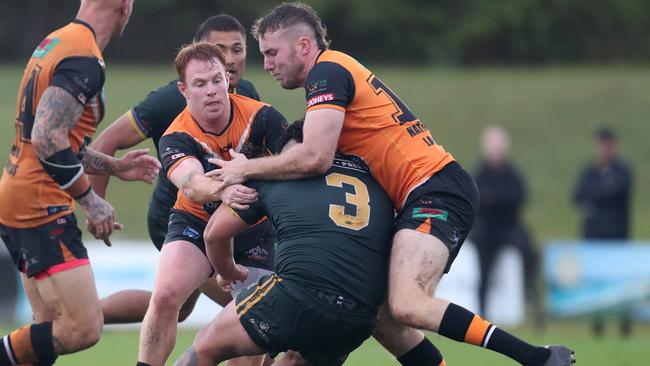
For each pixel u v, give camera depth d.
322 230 19.33
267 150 22.30
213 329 19.67
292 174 19.94
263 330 19.28
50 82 20.66
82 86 20.55
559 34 130.25
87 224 21.41
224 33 23.67
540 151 82.94
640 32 130.75
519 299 48.09
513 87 95.69
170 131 21.84
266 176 20.12
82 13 21.31
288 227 19.55
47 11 132.38
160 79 101.81
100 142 24.08
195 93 21.38
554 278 47.81
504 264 47.84
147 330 21.02
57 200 21.02
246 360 22.56
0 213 21.31
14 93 101.19
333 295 19.03
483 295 47.44
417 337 22.02
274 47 20.94
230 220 20.20
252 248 23.16
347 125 20.50
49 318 21.98
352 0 127.94
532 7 127.69
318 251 19.16
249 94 24.92
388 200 20.48
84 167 23.30
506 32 128.88
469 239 48.66
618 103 90.62
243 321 19.38
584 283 47.47
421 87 96.56
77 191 20.77
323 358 20.09
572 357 18.86
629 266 47.19
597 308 47.09
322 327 19.11
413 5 129.00
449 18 129.88
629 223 51.25
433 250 19.55
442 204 20.12
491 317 48.09
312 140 19.80
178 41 132.50
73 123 20.62
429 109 91.06
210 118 21.55
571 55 130.62
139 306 24.78
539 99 92.19
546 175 79.12
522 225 49.06
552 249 47.97
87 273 21.19
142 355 20.94
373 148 20.48
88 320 21.11
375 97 20.61
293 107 88.75
